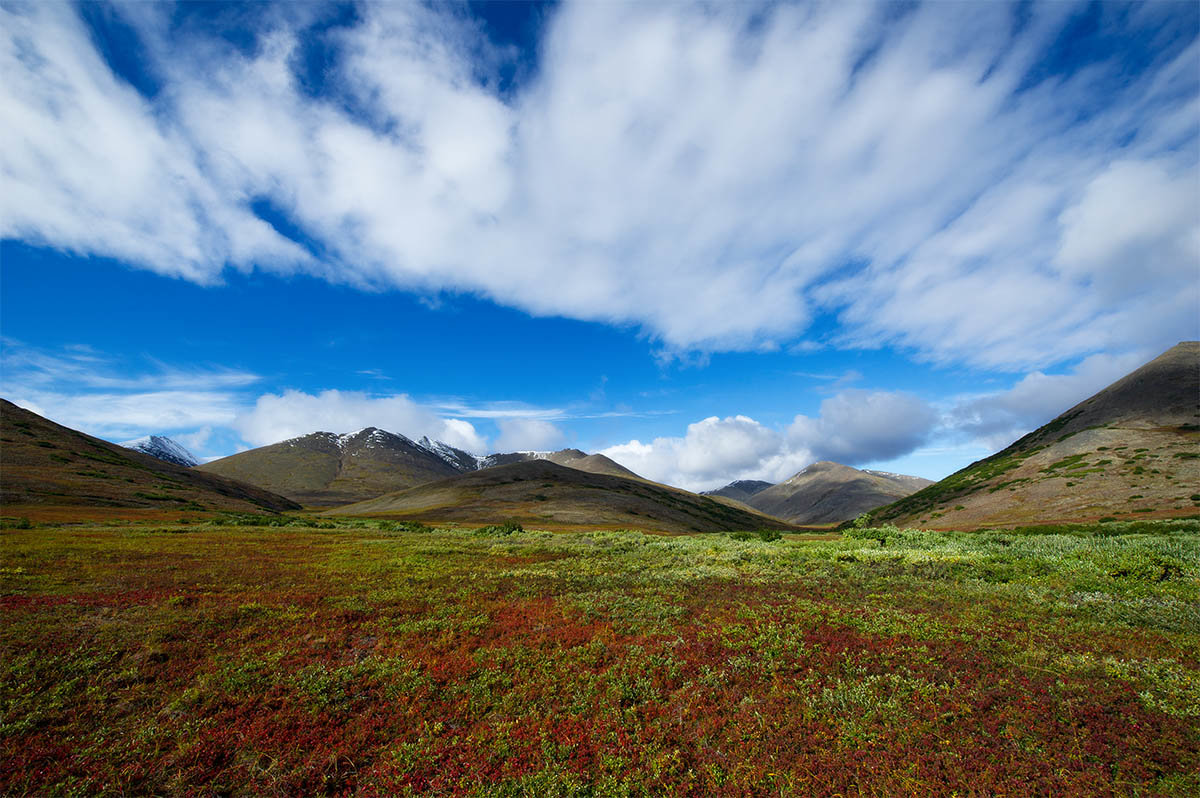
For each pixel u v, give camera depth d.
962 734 10.17
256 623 17.95
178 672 13.84
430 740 10.68
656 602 20.12
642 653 14.75
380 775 9.62
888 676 12.65
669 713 11.59
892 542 36.38
